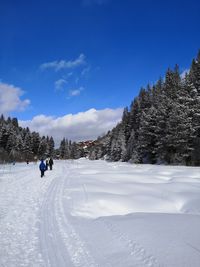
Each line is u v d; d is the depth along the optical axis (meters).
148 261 5.18
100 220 8.58
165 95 53.91
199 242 6.09
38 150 115.81
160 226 7.49
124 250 5.85
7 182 19.05
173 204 11.72
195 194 13.02
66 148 154.62
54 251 5.92
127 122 92.50
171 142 42.25
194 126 39.47
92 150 144.62
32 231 7.33
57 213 9.40
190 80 46.22
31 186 16.67
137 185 15.48
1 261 5.41
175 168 29.53
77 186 15.47
